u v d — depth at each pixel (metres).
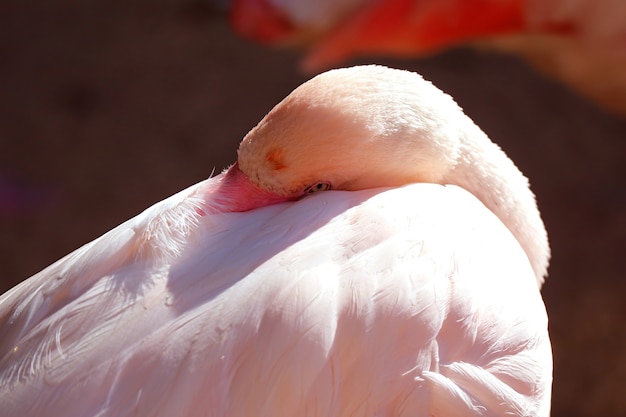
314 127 1.52
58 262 1.51
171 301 1.48
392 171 1.53
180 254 1.49
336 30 2.21
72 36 3.02
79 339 1.48
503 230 1.54
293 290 1.48
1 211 2.38
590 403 1.99
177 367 1.47
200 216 1.51
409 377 1.48
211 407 1.47
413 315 1.48
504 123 2.68
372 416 1.48
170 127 2.66
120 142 2.61
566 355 2.07
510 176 1.57
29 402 1.47
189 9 3.13
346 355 1.48
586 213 2.43
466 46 2.92
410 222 1.51
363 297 1.48
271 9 2.29
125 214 2.38
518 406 1.50
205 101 2.74
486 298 1.50
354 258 1.49
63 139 2.62
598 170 2.57
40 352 1.48
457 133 1.56
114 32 3.03
